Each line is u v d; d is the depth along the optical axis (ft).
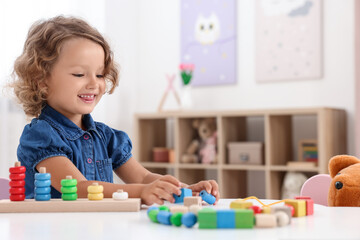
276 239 1.80
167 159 9.97
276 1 9.58
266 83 9.72
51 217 2.37
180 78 10.68
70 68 3.58
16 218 2.35
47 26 3.74
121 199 2.68
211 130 9.52
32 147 3.31
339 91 9.01
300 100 9.37
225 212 2.02
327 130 8.12
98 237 1.86
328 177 4.03
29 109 3.85
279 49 9.55
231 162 9.00
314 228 2.03
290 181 8.45
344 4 8.98
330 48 9.10
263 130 9.74
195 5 10.52
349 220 2.25
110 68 3.90
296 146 9.44
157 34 11.00
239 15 10.05
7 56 8.27
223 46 10.18
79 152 3.83
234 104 10.04
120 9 10.69
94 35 3.71
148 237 1.85
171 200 2.84
